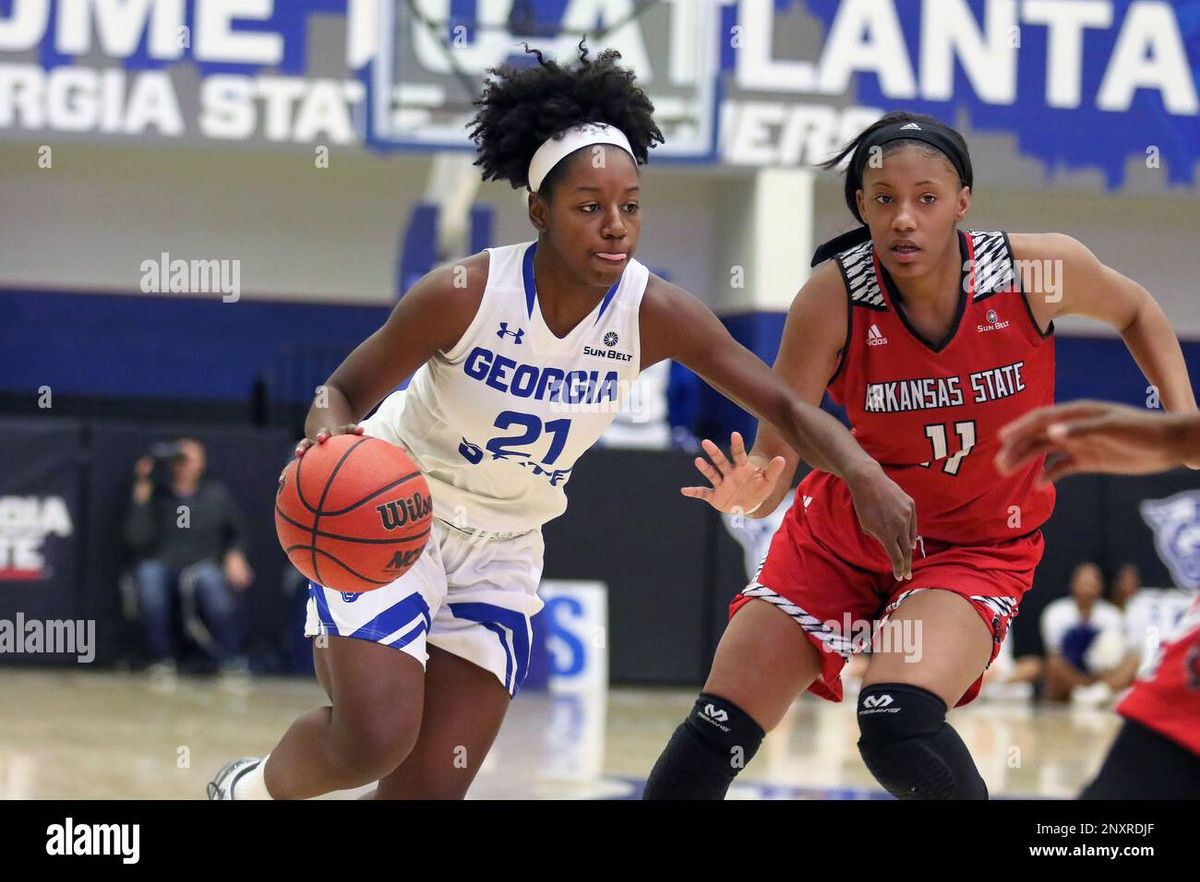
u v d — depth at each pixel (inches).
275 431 584.4
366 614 193.6
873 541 206.2
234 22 628.1
